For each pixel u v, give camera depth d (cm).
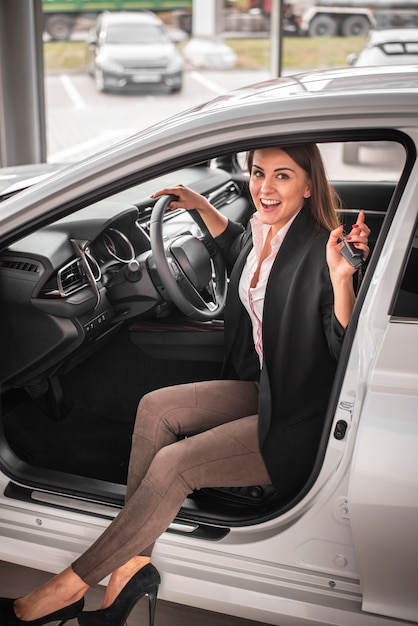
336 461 155
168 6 869
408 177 143
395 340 142
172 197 209
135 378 265
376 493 145
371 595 160
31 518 189
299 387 165
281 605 168
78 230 215
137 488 176
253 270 175
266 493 190
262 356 165
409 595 157
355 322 150
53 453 233
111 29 881
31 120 530
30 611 176
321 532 162
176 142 155
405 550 149
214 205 267
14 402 246
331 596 166
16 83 519
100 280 226
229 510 178
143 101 895
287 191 162
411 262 141
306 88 161
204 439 172
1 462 193
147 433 185
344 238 151
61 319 208
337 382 152
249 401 187
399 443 142
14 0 501
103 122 887
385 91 146
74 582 174
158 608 201
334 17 661
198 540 175
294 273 161
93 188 162
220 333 230
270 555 169
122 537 171
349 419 151
